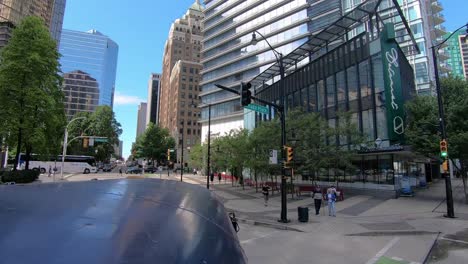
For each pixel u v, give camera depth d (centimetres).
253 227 1374
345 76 2758
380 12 2698
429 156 2066
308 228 1302
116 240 169
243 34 7406
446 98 1978
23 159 5203
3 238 144
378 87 2409
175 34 15988
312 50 3528
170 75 15650
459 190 2762
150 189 323
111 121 8131
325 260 838
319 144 2248
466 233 1171
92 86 10881
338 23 3030
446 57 6034
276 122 2514
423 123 1970
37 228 162
